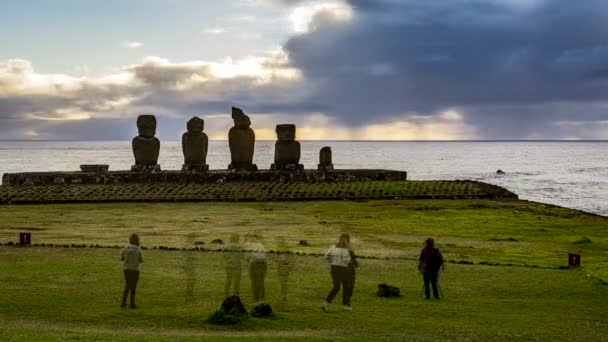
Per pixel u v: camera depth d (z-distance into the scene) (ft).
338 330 67.62
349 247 77.92
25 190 234.58
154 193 237.25
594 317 78.02
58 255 113.09
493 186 269.85
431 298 86.17
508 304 84.48
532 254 135.74
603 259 130.72
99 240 139.44
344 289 77.15
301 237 151.23
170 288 87.04
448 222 188.96
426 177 516.73
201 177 262.67
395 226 177.68
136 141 271.69
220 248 125.70
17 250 118.52
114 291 84.53
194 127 273.54
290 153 280.92
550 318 76.84
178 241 139.74
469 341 63.57
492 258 127.65
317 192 245.86
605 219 205.36
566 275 107.45
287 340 61.41
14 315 72.02
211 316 70.13
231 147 274.77
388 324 71.00
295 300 82.17
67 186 247.09
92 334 63.16
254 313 73.26
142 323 69.31
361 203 233.55
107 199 228.22
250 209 212.23
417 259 120.26
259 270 75.92
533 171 617.62
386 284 87.71
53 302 78.18
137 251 75.97
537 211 221.87
